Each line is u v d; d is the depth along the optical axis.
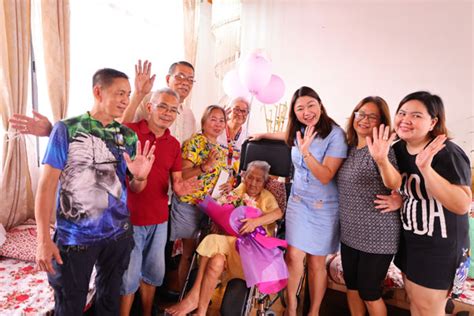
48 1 2.19
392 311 2.20
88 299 1.71
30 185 2.32
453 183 1.35
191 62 3.56
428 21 3.38
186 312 1.85
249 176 2.12
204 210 2.05
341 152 1.81
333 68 3.73
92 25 2.64
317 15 3.71
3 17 1.95
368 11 3.56
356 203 1.71
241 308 1.82
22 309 1.57
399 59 3.51
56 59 2.26
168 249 2.54
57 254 1.29
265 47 3.89
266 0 3.83
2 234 2.01
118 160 1.43
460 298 1.85
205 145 2.11
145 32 3.16
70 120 1.32
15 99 2.05
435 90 3.43
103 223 1.39
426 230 1.47
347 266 1.84
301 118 1.87
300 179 1.97
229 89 2.95
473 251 2.08
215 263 1.86
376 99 1.72
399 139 1.65
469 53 3.28
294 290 2.04
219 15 3.68
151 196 1.79
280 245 1.89
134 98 1.86
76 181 1.31
